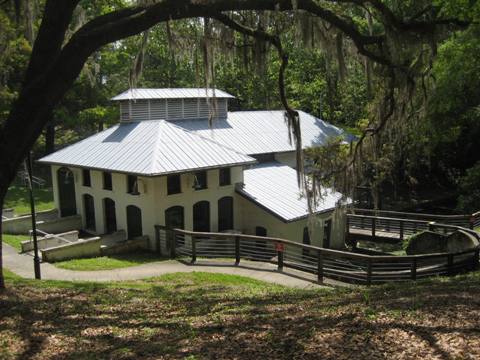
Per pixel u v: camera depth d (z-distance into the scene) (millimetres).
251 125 29359
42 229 23953
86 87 35781
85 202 25094
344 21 11797
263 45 12219
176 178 21625
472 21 13891
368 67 13242
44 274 16438
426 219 26359
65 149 25922
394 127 14500
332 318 7715
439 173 35719
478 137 32031
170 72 46219
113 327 7980
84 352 6707
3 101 23562
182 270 16688
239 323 7961
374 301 8938
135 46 36781
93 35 9227
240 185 23938
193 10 9938
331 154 15594
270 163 27547
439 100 21469
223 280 14734
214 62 12508
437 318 7172
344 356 5945
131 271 16781
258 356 6215
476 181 26109
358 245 24219
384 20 12125
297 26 12133
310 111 41312
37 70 9336
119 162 21875
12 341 7074
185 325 8031
